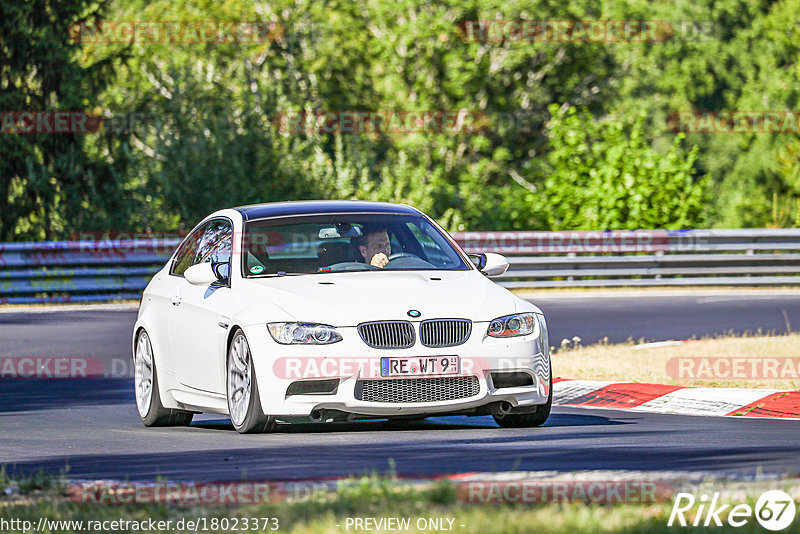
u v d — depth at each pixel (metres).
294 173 104.06
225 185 101.19
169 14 150.38
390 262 32.59
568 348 51.34
